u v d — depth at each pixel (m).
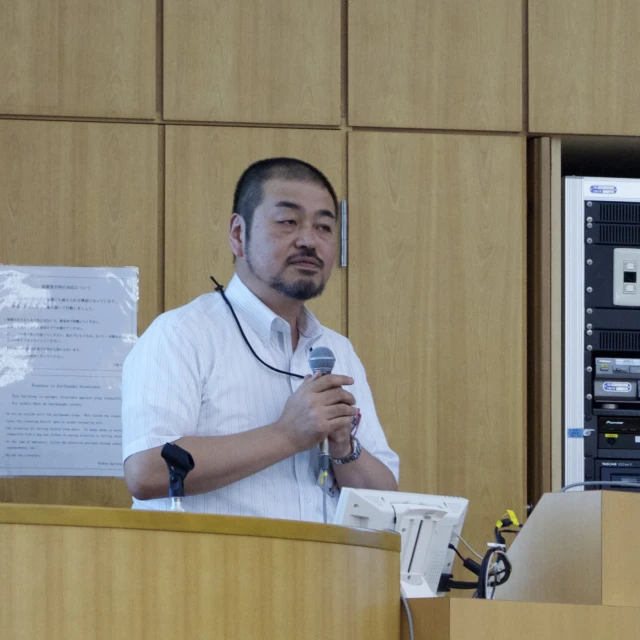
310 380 5.01
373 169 7.90
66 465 7.43
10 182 7.57
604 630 3.90
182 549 3.48
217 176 7.73
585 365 8.11
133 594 3.42
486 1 8.11
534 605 3.82
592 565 4.09
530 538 4.52
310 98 7.85
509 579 4.66
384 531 3.93
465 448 7.79
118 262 7.59
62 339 7.52
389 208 7.88
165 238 7.63
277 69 7.84
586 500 4.18
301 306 5.57
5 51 7.64
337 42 7.91
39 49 7.66
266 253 5.31
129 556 3.44
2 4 7.67
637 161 8.91
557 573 4.31
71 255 7.57
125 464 4.98
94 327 7.54
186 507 5.01
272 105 7.80
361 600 3.77
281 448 4.89
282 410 5.25
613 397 8.11
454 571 7.58
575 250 8.14
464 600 3.75
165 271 7.61
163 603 3.44
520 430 7.86
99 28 7.71
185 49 7.77
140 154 7.68
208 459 4.80
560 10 8.19
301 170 5.48
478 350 7.88
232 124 7.80
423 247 7.89
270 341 5.35
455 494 7.73
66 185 7.60
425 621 3.84
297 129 7.86
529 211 8.23
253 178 5.48
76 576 3.40
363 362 7.76
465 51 8.05
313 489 5.19
